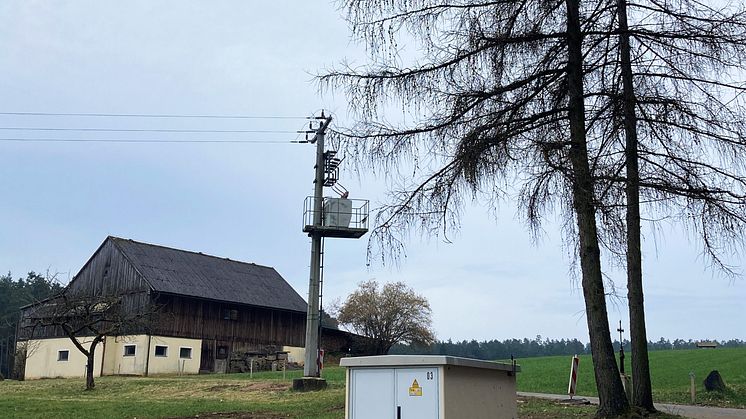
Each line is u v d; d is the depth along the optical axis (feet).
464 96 36.78
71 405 74.08
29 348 159.63
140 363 141.49
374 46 37.60
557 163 33.96
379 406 27.68
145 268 152.87
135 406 71.77
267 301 170.19
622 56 39.81
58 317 101.60
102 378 128.67
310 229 82.12
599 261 36.83
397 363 27.50
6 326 233.96
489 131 35.96
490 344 369.71
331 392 76.43
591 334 36.55
